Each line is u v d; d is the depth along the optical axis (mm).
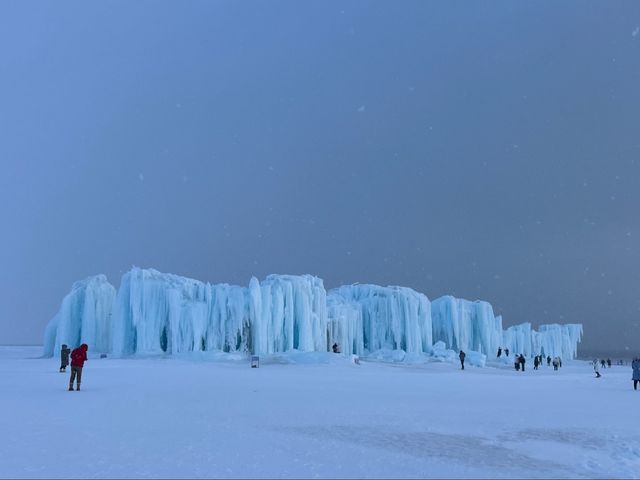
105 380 25250
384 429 12297
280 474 7816
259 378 29094
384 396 20312
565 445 11125
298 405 16516
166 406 15516
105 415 13516
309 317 59781
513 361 72312
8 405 15383
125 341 55469
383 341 71438
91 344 58625
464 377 37625
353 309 70688
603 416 15812
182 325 54500
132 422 12438
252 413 14422
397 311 70812
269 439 10617
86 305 59281
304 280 61312
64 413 13797
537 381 35062
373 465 8609
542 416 15531
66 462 8352
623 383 34156
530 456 9922
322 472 8023
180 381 25344
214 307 56281
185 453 9125
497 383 30984
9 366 39125
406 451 9906
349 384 26219
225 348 57062
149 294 55812
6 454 8898
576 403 19750
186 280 58625
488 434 12156
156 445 9789
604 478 8398
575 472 8750
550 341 105250
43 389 20422
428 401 18953
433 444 10703
